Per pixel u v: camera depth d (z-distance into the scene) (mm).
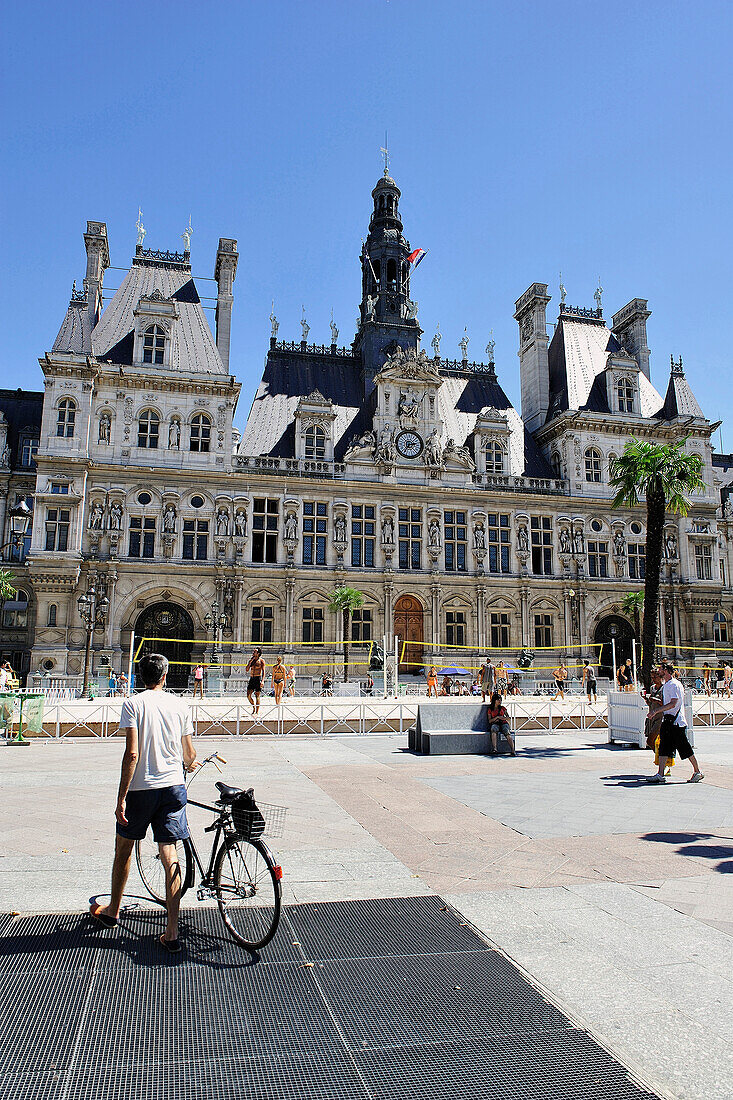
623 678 55250
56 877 10844
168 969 7789
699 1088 5855
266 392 67250
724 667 66500
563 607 66250
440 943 8617
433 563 63000
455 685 57312
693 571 70500
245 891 8812
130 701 8852
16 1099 5555
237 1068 6027
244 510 59125
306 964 7957
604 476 70062
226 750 26281
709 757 24688
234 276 66188
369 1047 6383
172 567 56594
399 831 13953
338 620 59594
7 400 72562
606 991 7469
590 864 11891
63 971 7691
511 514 66562
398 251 74375
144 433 58844
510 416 74562
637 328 79062
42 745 27391
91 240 63594
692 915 9641
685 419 71750
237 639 57125
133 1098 5625
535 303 77812
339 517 61469
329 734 31766
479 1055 6281
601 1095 5754
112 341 61281
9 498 68875
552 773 21062
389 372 65000
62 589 54000
